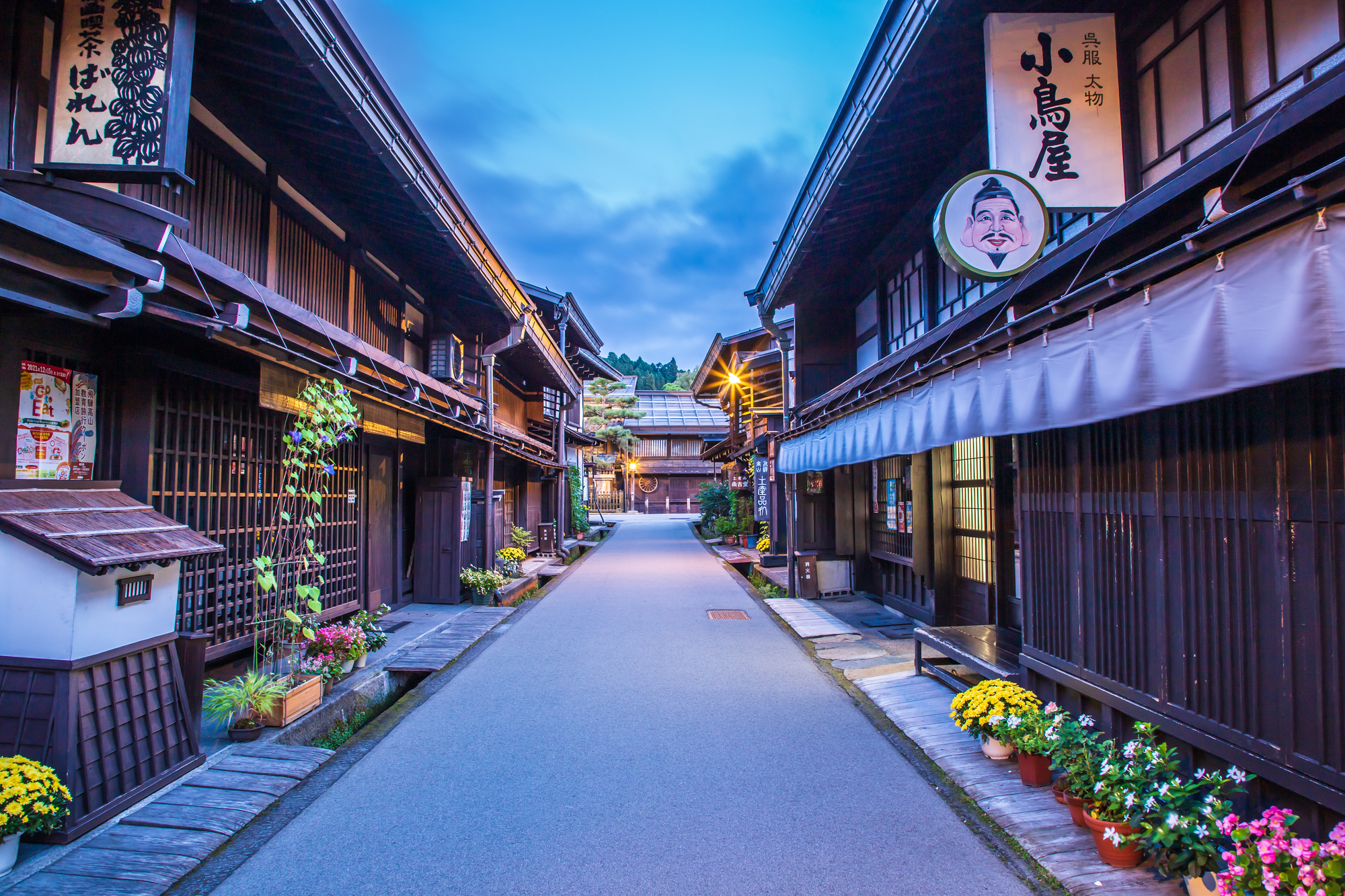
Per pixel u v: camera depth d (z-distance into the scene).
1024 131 4.10
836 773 4.31
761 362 16.17
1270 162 2.87
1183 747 3.49
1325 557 2.70
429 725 5.25
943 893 2.98
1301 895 2.24
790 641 8.30
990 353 4.26
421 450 11.17
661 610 10.53
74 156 3.18
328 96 5.00
